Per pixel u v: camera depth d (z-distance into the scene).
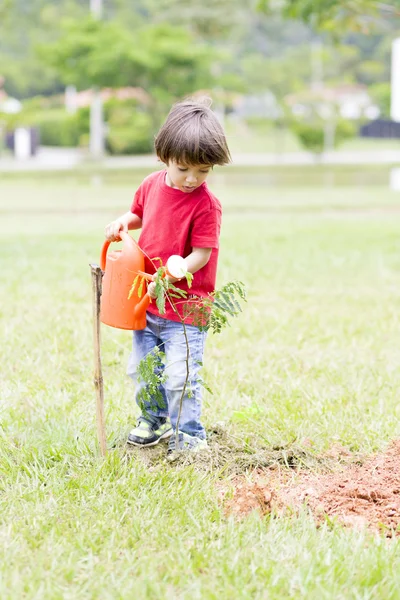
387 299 8.51
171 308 4.38
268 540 3.59
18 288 8.70
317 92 49.50
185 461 4.38
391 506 3.96
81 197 22.14
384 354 6.51
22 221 16.30
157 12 51.38
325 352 6.51
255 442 4.63
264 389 5.57
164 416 4.67
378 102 65.50
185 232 4.31
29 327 7.01
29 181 28.80
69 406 5.11
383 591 3.23
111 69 39.59
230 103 48.91
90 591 3.21
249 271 9.97
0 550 3.46
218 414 5.07
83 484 4.02
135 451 4.59
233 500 3.96
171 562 3.39
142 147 45.75
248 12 55.84
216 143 4.03
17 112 47.53
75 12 61.06
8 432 4.77
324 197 22.52
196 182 4.17
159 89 41.09
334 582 3.28
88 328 6.95
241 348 6.57
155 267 4.25
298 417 5.00
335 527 3.72
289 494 4.09
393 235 13.84
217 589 3.24
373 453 4.57
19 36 64.62
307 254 11.48
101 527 3.65
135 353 4.57
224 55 42.69
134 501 3.89
